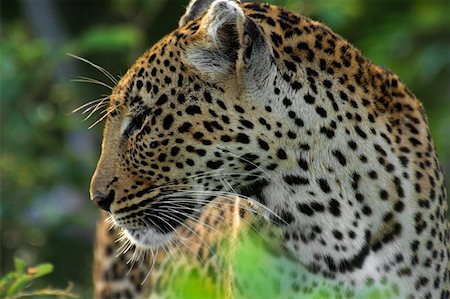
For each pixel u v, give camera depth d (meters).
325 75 10.44
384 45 23.02
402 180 10.55
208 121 10.33
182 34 10.46
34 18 25.83
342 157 10.40
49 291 12.00
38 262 19.30
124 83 10.69
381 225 10.51
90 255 19.84
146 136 10.52
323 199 10.43
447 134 22.17
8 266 19.36
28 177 20.44
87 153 21.09
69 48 21.16
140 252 13.60
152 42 25.88
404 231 10.53
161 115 10.44
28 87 21.83
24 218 20.16
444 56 22.61
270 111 10.27
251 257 10.46
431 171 10.75
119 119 10.73
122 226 10.88
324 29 10.72
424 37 24.30
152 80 10.46
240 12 10.05
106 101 12.51
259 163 10.39
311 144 10.35
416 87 24.05
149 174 10.62
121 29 20.77
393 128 10.66
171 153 10.48
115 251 14.10
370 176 10.46
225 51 10.23
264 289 10.61
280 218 10.56
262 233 10.66
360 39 24.23
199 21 10.62
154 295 13.50
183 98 10.36
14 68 20.56
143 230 10.89
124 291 14.06
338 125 10.38
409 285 10.55
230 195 10.60
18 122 20.70
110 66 25.45
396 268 10.52
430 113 23.52
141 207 10.73
